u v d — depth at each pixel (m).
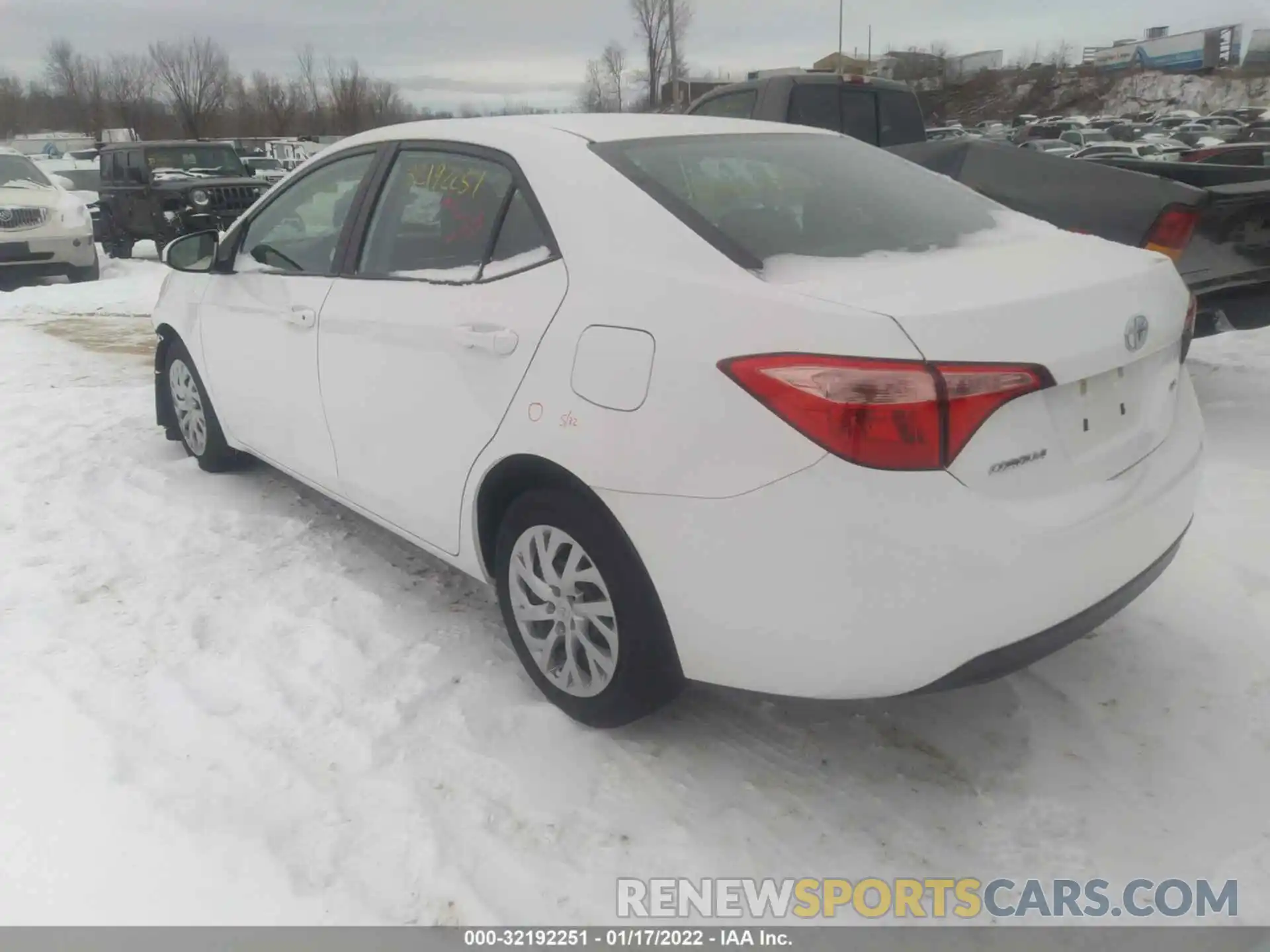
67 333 8.91
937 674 2.19
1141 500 2.46
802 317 2.17
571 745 2.76
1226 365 6.17
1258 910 2.23
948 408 2.07
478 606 3.55
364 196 3.47
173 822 2.46
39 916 2.20
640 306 2.42
